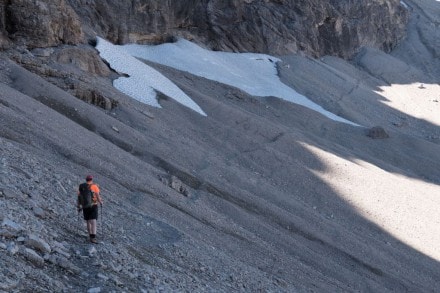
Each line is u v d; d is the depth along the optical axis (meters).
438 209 37.38
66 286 10.05
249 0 68.31
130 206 18.36
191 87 51.03
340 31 83.00
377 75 83.31
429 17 107.31
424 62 94.31
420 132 65.12
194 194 26.75
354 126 55.03
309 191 35.78
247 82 58.31
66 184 16.55
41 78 31.08
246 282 16.61
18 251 10.09
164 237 16.48
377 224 33.72
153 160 29.12
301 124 52.47
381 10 93.06
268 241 25.36
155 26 57.25
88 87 33.97
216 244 20.73
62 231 12.57
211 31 64.31
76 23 38.50
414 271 29.12
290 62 69.94
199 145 36.44
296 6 74.31
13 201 12.53
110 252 12.35
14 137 20.39
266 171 36.72
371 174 39.59
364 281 25.41
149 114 36.50
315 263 25.08
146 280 11.98
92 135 26.48
